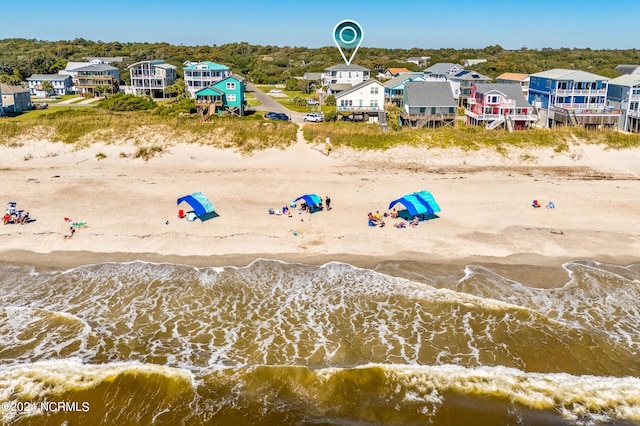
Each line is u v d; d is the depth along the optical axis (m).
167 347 22.31
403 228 35.50
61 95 109.69
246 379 20.30
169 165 52.34
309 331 23.64
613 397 19.42
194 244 32.47
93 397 19.27
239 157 54.47
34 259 30.14
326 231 34.88
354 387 19.94
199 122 60.78
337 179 48.00
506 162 54.25
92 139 55.72
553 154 55.38
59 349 21.97
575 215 38.50
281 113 73.44
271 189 44.66
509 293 27.02
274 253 31.39
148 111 76.00
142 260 30.25
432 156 54.88
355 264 30.06
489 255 31.34
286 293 26.98
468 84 96.19
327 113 77.25
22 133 55.75
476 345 22.61
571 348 22.39
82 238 33.06
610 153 55.84
